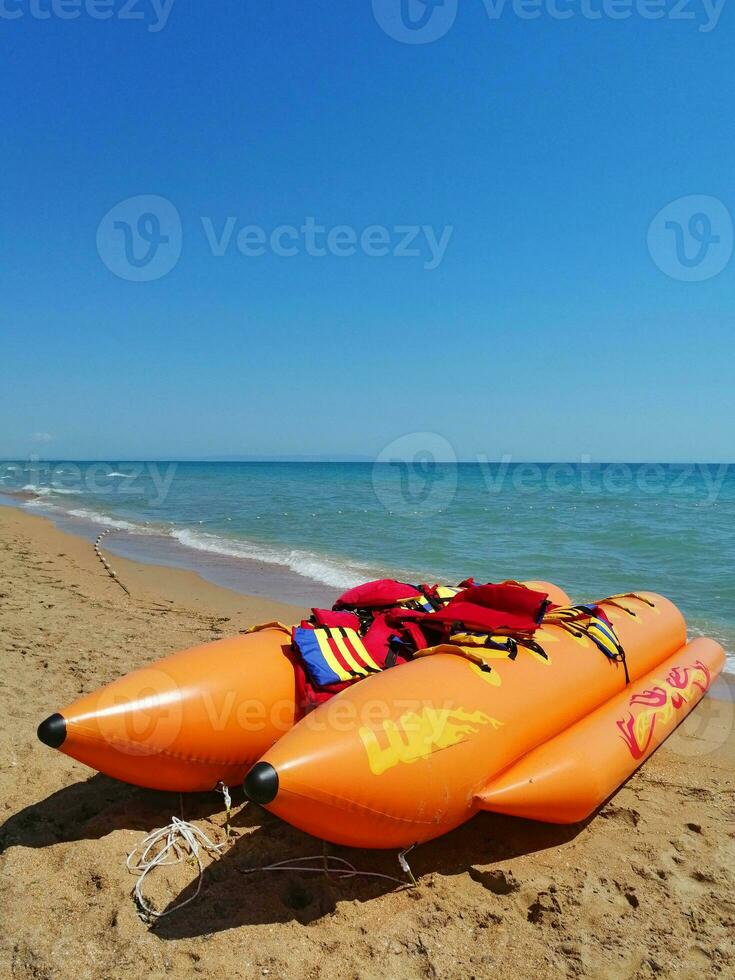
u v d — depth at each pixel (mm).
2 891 2875
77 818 3455
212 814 3582
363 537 15289
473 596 4281
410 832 3043
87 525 18281
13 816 3428
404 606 4379
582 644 4320
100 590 9484
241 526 17781
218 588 9945
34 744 4152
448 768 3068
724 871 3258
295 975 2545
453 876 3199
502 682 3549
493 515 19734
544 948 2732
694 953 2732
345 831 2916
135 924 2730
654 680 4762
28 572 10625
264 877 3086
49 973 2486
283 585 10180
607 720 4012
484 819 3689
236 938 2699
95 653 6000
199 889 2963
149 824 3420
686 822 3713
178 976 2506
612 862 3324
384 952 2680
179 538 15516
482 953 2699
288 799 2723
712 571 11016
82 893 2895
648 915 2943
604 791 3566
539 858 3352
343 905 2934
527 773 3330
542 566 11523
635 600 5723
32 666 5539
